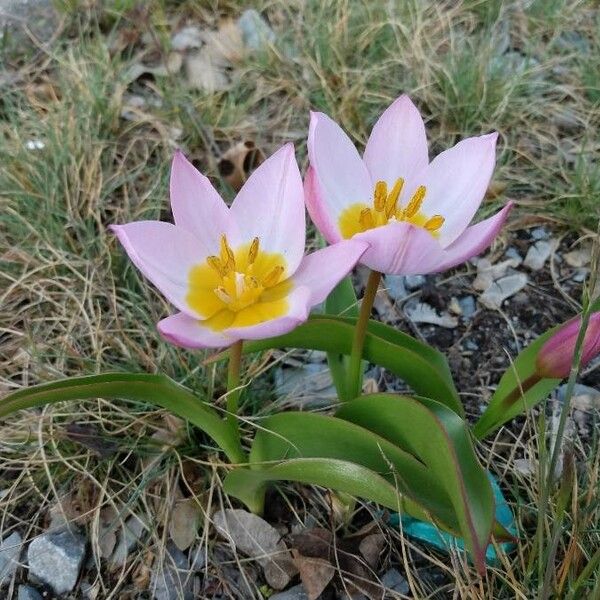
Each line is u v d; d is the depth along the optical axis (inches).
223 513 9.5
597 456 9.5
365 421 8.1
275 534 9.6
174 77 15.7
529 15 17.8
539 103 15.7
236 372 7.9
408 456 7.6
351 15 17.2
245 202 7.5
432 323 12.4
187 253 7.1
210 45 17.0
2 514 9.9
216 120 14.9
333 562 9.3
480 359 11.9
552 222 13.8
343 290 9.7
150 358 10.9
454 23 17.3
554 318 12.4
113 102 14.8
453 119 15.4
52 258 12.4
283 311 6.8
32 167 13.2
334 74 15.9
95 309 12.0
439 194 7.7
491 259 13.3
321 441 8.0
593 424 10.8
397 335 9.0
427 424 7.1
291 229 7.3
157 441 10.2
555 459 7.6
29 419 10.1
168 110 15.3
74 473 10.2
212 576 9.4
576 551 8.5
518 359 8.9
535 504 9.6
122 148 14.7
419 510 7.3
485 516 6.9
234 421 8.4
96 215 12.5
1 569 9.4
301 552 9.4
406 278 12.9
